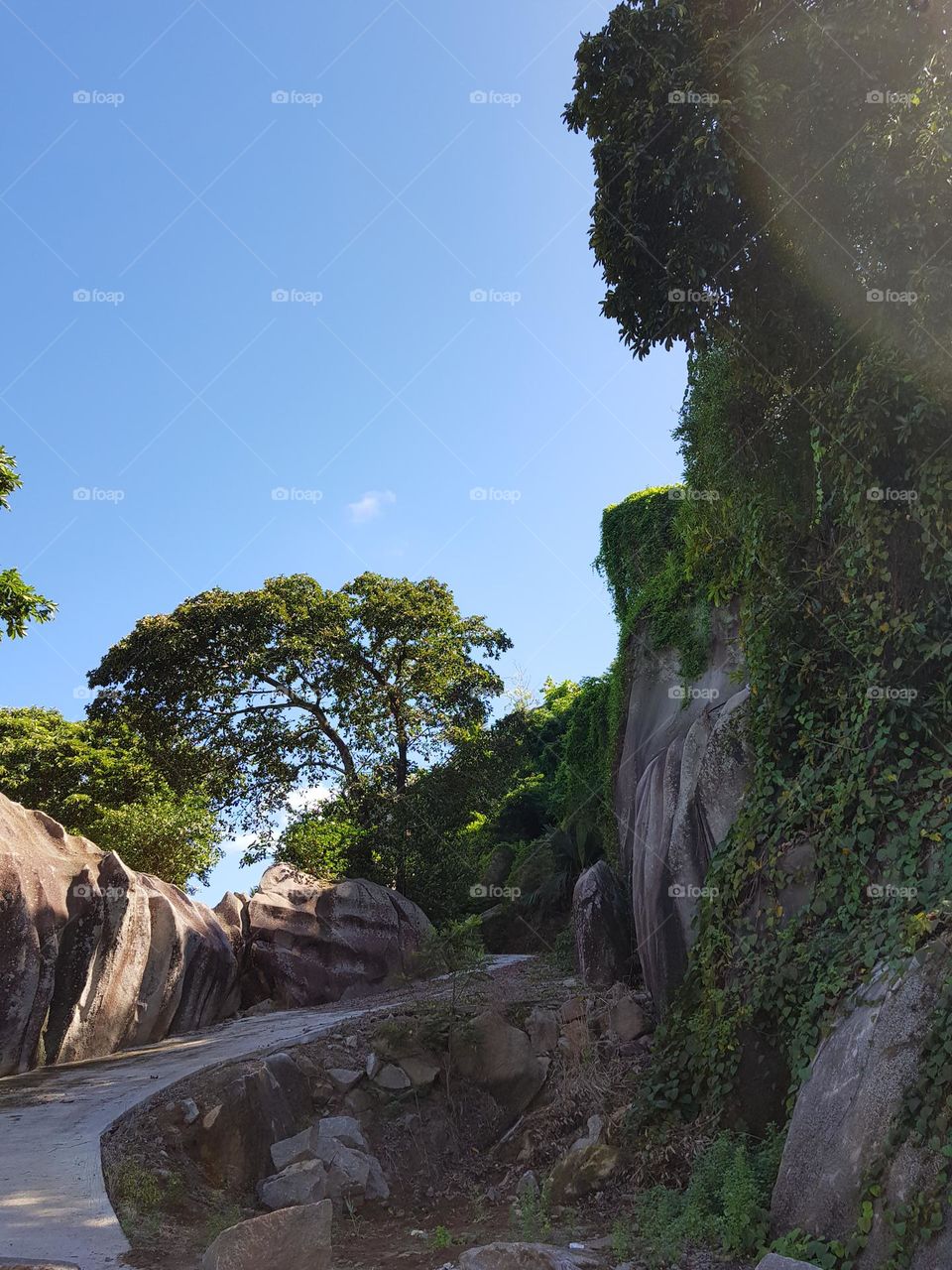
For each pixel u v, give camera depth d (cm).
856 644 1012
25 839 1519
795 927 941
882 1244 615
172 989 1673
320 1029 1380
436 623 3269
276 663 3134
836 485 1094
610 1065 1219
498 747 2941
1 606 1712
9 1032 1312
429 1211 1038
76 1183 790
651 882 1376
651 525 2153
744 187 1090
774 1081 905
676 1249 693
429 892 2722
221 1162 1025
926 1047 661
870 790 925
